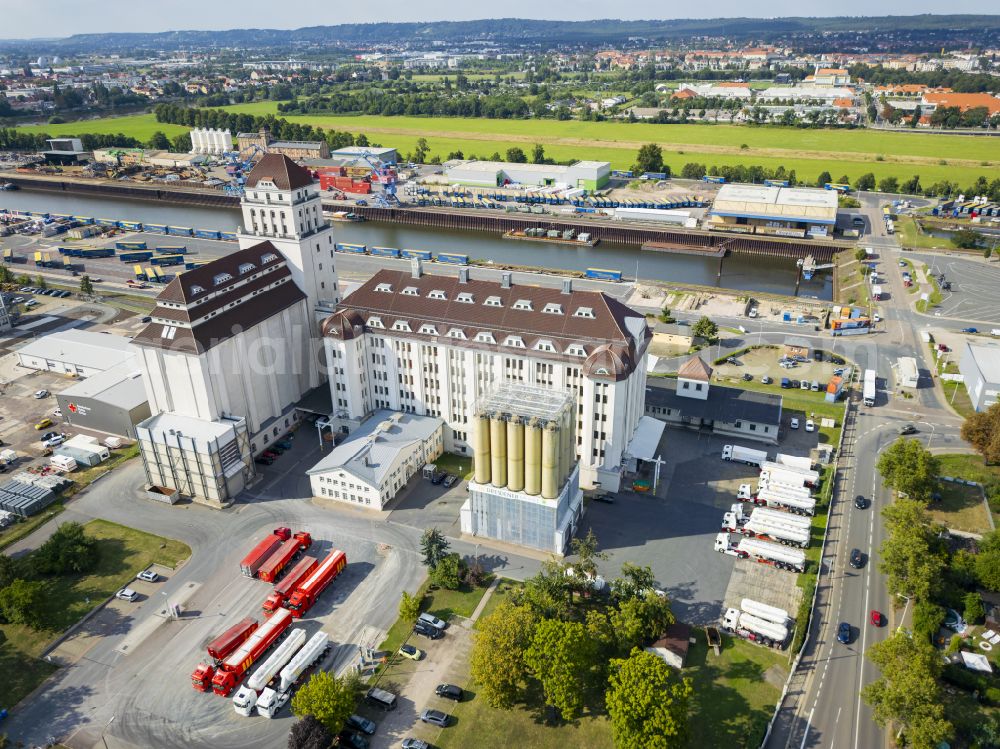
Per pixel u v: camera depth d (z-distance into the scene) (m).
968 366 178.75
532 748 92.81
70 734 95.88
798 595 116.88
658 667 90.50
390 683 102.50
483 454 125.00
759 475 148.38
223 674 101.31
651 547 128.25
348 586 120.62
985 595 114.44
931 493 135.62
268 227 165.88
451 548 129.25
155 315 142.75
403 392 159.50
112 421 164.75
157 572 124.06
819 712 96.62
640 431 153.38
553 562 115.50
